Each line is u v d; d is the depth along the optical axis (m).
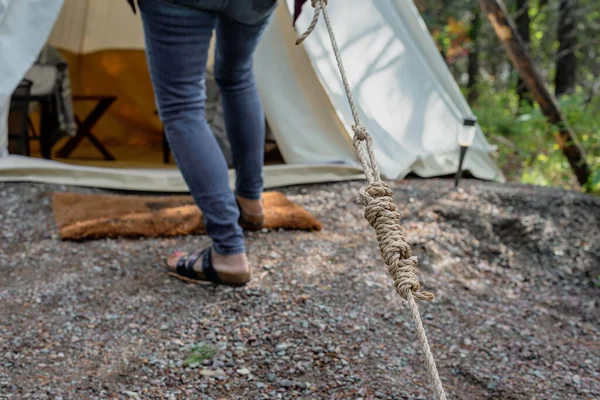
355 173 3.99
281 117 4.07
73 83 5.75
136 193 3.68
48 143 4.52
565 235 3.49
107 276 2.58
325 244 2.99
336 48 1.68
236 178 2.90
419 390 1.96
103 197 3.40
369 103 4.18
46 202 3.29
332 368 2.03
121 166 4.66
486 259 3.21
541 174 5.86
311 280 2.61
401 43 4.37
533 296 2.91
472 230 3.39
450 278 2.92
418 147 4.30
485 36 12.65
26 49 3.37
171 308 2.34
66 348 2.07
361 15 4.24
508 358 2.23
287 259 2.78
